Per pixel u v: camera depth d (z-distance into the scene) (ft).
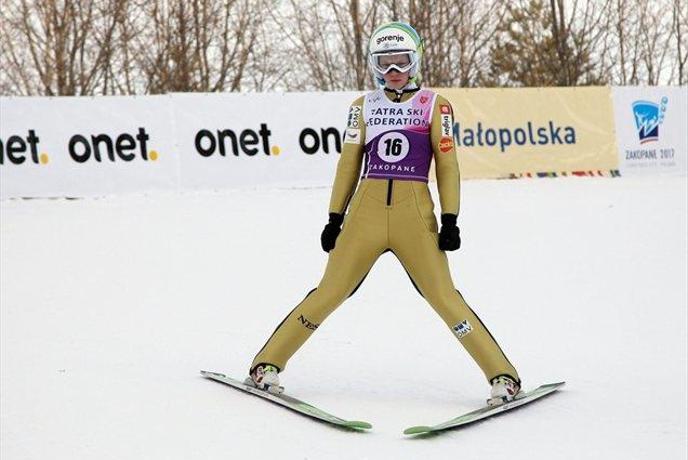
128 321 36.45
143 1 111.65
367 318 37.27
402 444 23.34
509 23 134.21
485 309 38.81
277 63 119.24
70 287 41.93
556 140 76.13
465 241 51.19
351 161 26.96
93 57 110.11
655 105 79.82
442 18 122.83
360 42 118.62
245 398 26.45
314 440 23.34
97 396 26.32
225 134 67.97
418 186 26.40
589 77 133.49
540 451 23.20
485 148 73.92
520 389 26.61
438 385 29.17
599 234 53.21
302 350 32.86
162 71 111.75
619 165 78.07
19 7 107.55
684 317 37.99
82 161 65.21
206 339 34.06
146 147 66.44
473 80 128.36
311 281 43.65
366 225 26.43
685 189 68.74
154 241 51.29
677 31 135.33
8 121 63.98
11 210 60.23
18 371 28.99
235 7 115.65
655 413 26.61
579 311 38.68
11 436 23.36
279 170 68.95
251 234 53.11
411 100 26.61
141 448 22.58
